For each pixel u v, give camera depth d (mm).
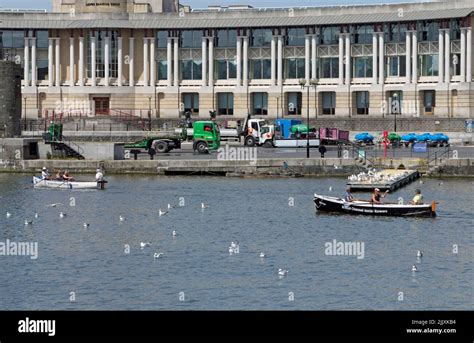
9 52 183250
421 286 67312
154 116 182250
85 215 94562
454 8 165750
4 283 68062
